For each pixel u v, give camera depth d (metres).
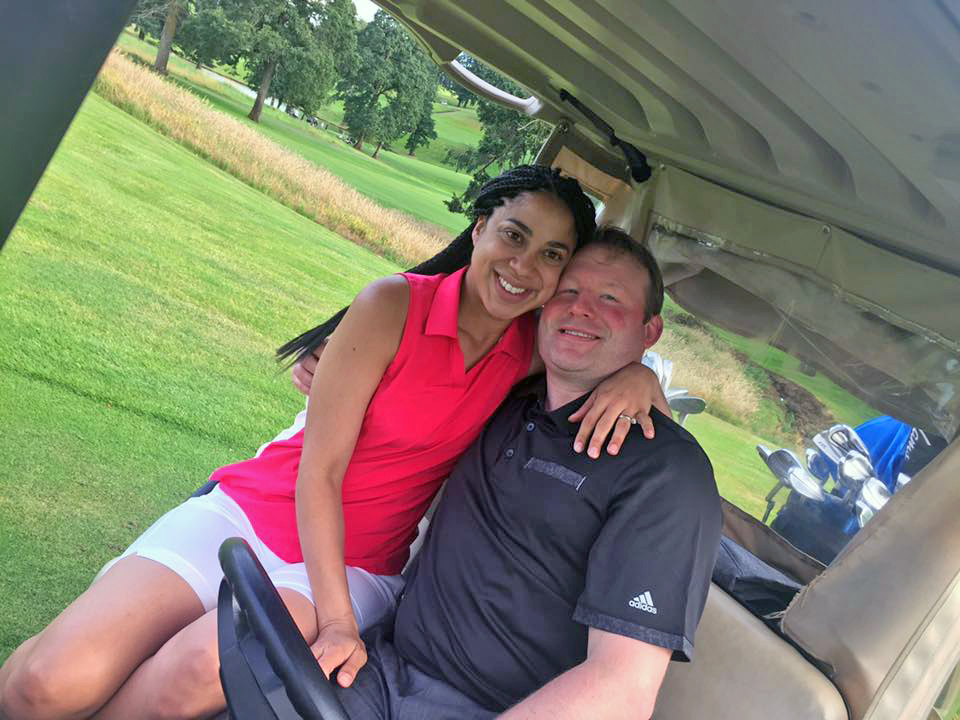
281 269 10.62
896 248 2.02
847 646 1.79
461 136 13.00
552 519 1.77
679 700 1.93
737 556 2.23
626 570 1.63
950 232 1.75
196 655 1.60
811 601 1.84
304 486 1.87
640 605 1.60
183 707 1.62
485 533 1.84
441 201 12.38
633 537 1.66
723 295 2.42
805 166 1.84
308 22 13.23
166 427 6.92
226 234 10.80
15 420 6.11
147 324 8.63
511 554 1.79
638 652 1.58
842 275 2.10
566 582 1.75
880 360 2.04
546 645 1.75
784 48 1.28
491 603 1.78
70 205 10.05
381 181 12.62
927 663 1.79
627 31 1.62
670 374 2.57
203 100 12.23
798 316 2.21
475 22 2.00
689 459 1.74
